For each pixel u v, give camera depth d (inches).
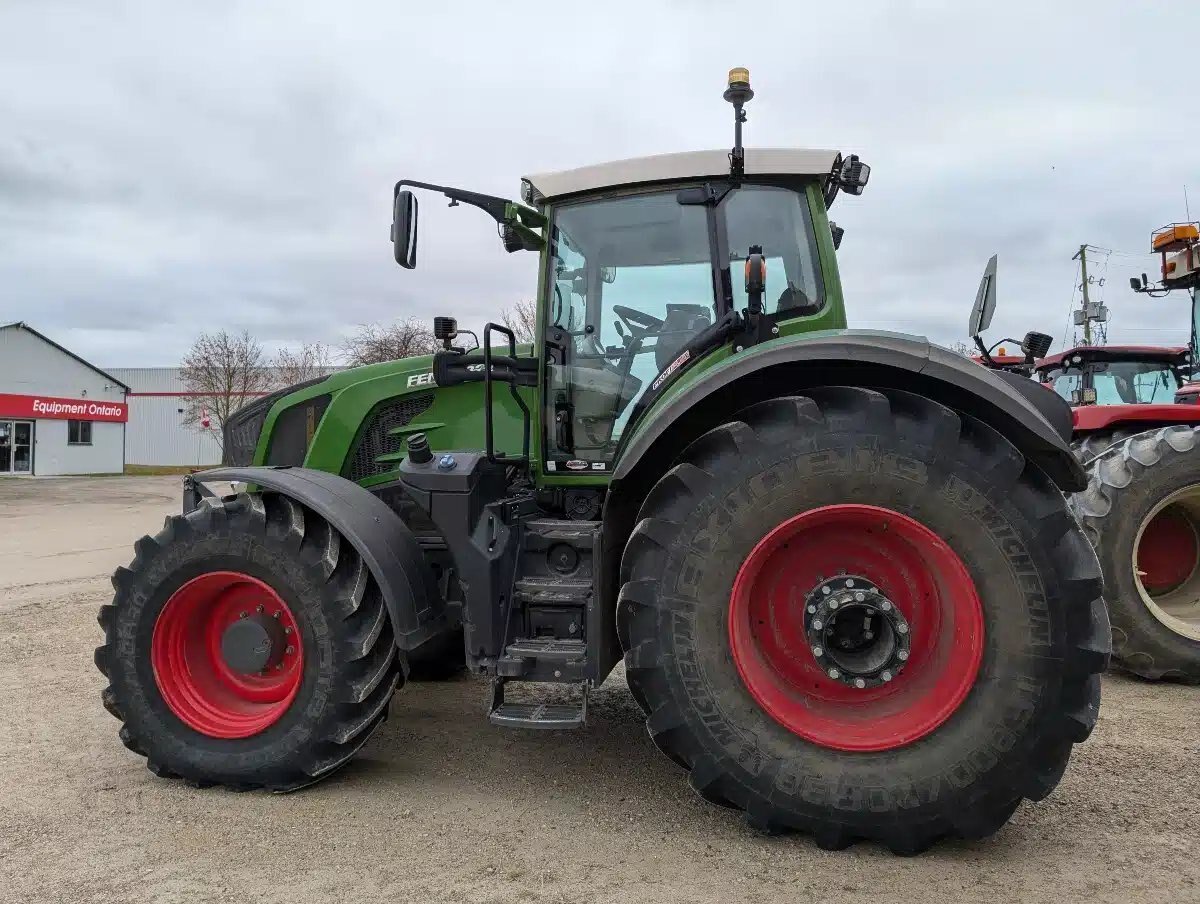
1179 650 167.2
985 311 134.6
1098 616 93.7
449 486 117.3
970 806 93.3
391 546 119.4
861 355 100.0
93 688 174.2
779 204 134.0
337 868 95.5
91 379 1381.6
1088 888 88.5
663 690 100.4
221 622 126.6
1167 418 197.8
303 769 115.6
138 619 121.1
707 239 134.6
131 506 730.2
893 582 102.2
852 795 95.0
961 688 94.3
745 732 98.0
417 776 124.6
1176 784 117.0
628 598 102.3
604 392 137.3
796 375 107.6
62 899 89.3
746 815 100.3
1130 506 169.6
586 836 103.1
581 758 132.0
